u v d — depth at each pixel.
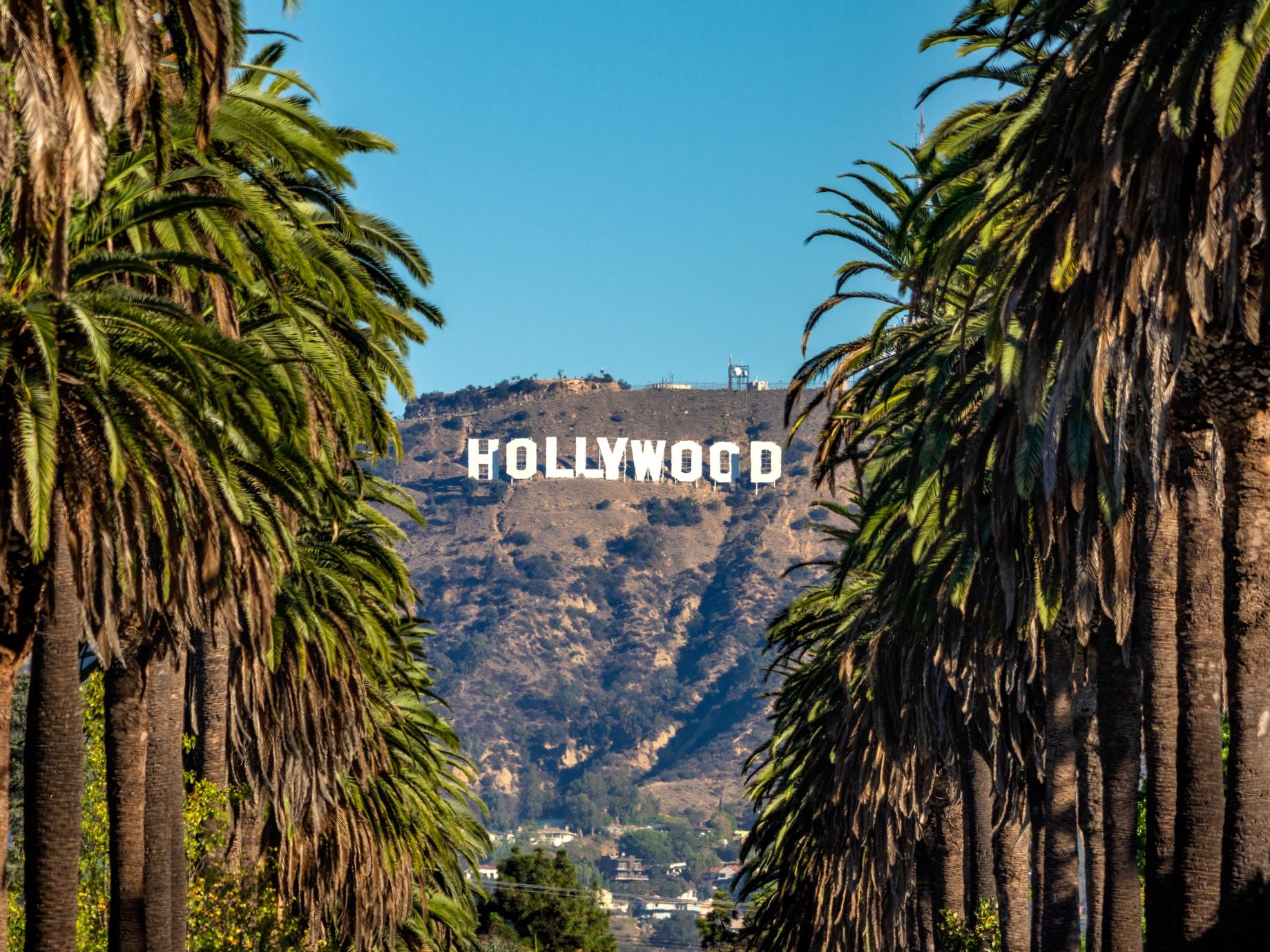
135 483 31.56
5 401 29.66
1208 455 37.53
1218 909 36.91
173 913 46.03
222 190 35.88
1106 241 35.09
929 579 54.28
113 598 37.31
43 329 27.61
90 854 54.84
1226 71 29.77
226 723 61.22
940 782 84.56
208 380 31.44
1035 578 49.25
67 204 26.61
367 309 41.34
